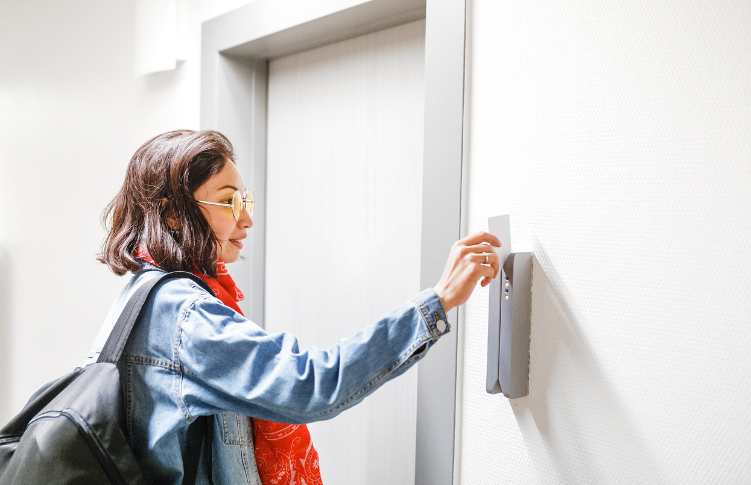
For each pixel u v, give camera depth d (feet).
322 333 4.37
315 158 4.41
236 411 2.06
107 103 5.66
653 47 2.31
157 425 2.15
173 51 4.84
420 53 3.67
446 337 3.03
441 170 3.07
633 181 2.37
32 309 6.95
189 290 2.24
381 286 3.93
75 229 6.16
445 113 3.05
